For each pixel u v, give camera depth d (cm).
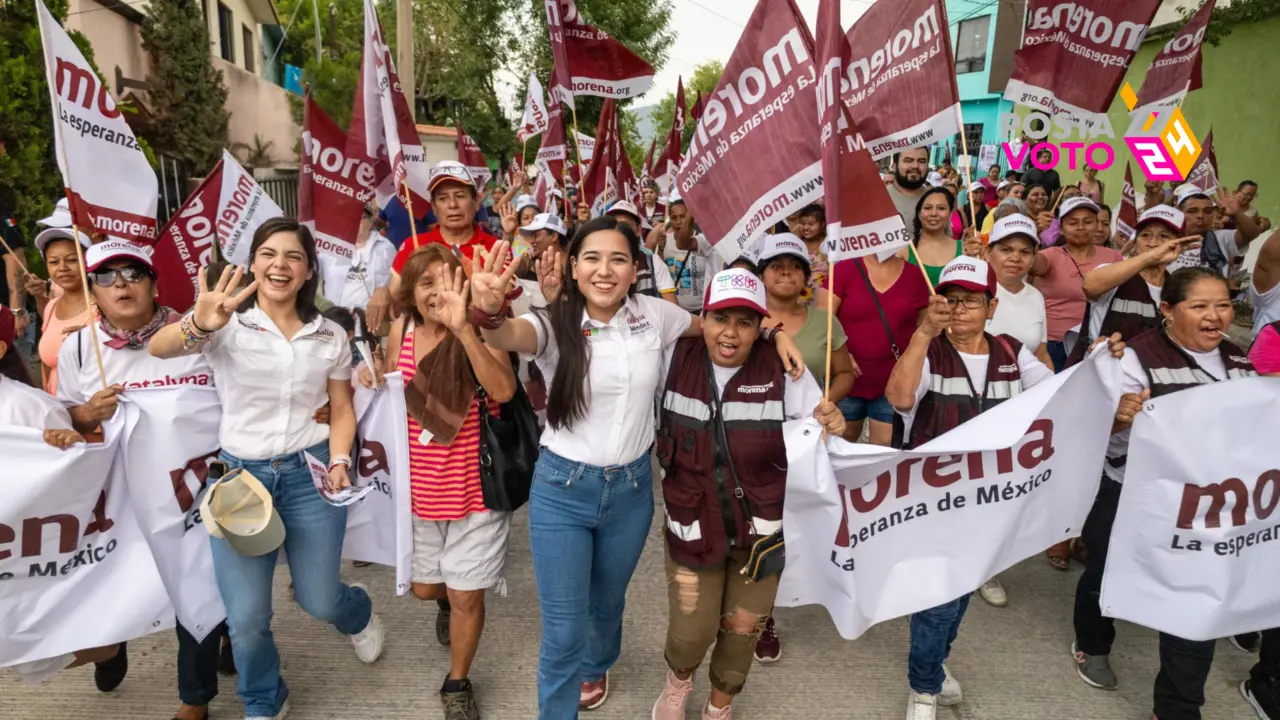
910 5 341
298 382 293
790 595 296
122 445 294
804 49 286
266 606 295
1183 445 297
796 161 294
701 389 279
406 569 322
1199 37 586
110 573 299
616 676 350
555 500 273
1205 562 297
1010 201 618
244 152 2002
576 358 264
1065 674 354
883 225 305
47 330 389
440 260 315
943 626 300
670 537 284
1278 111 1223
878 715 327
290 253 286
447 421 304
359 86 446
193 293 403
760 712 328
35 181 796
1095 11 460
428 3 2547
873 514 293
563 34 584
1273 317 455
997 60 2492
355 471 341
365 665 355
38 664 299
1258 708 327
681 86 930
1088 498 314
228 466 296
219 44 1958
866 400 429
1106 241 566
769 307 367
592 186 756
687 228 714
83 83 311
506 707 329
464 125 2581
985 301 302
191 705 309
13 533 276
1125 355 309
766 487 277
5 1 789
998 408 290
